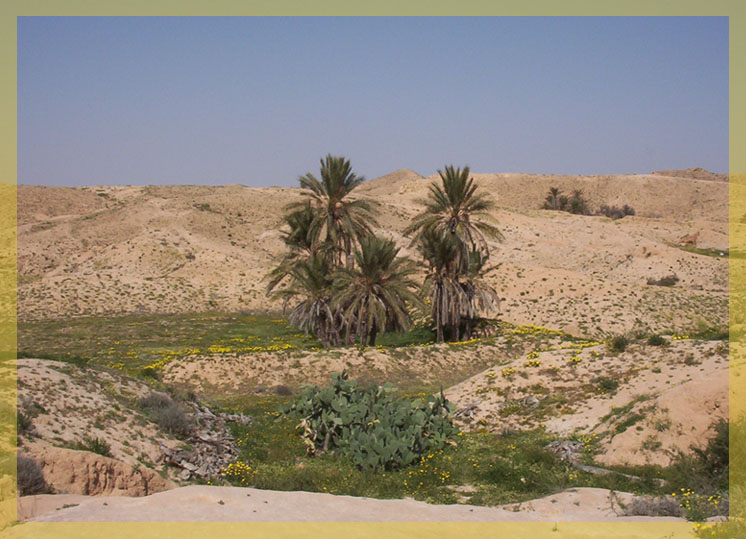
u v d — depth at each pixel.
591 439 19.69
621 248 86.50
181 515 9.95
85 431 16.80
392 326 41.38
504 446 20.45
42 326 49.81
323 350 35.94
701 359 23.25
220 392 30.86
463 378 34.16
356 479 17.11
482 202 42.16
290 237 45.12
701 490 13.92
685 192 158.50
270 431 22.09
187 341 44.31
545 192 169.62
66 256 80.88
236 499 11.10
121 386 21.02
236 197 109.12
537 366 26.83
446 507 12.06
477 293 43.66
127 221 90.75
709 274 69.00
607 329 47.50
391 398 23.36
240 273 69.12
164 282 65.25
